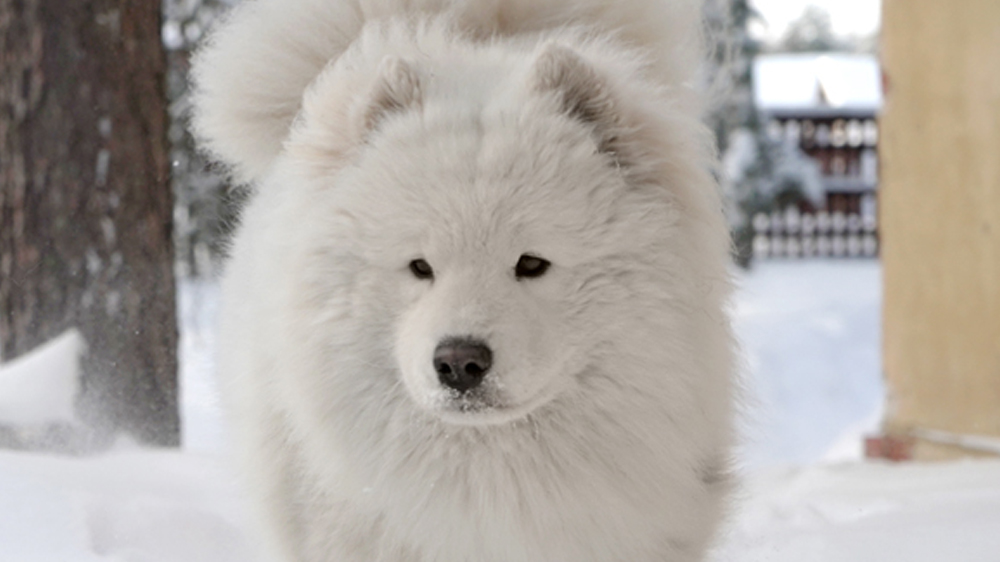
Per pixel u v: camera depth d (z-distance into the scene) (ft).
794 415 50.78
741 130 92.43
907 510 15.34
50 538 12.66
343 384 10.25
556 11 13.85
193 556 13.16
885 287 26.50
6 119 22.57
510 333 9.32
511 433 10.06
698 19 14.43
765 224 96.12
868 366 58.39
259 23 13.64
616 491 10.23
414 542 10.34
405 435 10.16
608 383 10.09
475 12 13.73
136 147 22.97
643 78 12.03
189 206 34.09
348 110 10.71
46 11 22.45
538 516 10.22
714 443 10.85
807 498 18.24
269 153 13.69
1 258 22.67
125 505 14.24
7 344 22.61
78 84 22.56
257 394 11.27
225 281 13.12
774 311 70.49
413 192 9.86
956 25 24.18
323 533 10.71
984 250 23.45
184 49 32.35
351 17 13.57
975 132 23.65
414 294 9.94
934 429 24.90
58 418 19.66
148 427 22.86
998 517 14.10
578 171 10.00
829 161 101.81
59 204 22.52
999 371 23.08
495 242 9.70
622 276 10.07
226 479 13.25
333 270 10.22
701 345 10.46
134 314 22.90
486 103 10.50
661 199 10.46
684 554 10.68
